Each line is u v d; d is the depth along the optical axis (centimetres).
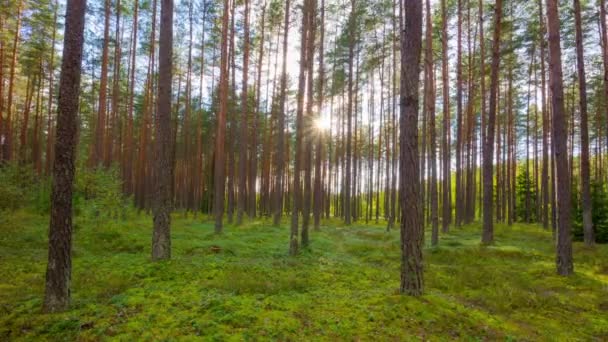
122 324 521
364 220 3597
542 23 1869
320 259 1139
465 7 2075
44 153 3616
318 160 2048
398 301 645
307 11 1416
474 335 545
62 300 584
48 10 2278
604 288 854
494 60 1482
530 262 1173
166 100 989
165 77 991
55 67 2652
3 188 1210
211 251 1166
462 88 2438
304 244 1346
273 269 948
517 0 1820
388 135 3038
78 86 625
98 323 526
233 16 2055
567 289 860
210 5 2330
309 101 1477
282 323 533
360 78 2784
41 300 618
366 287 790
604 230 1683
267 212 3170
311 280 834
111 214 1588
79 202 1432
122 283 729
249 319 545
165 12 999
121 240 1256
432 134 1552
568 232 998
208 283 743
